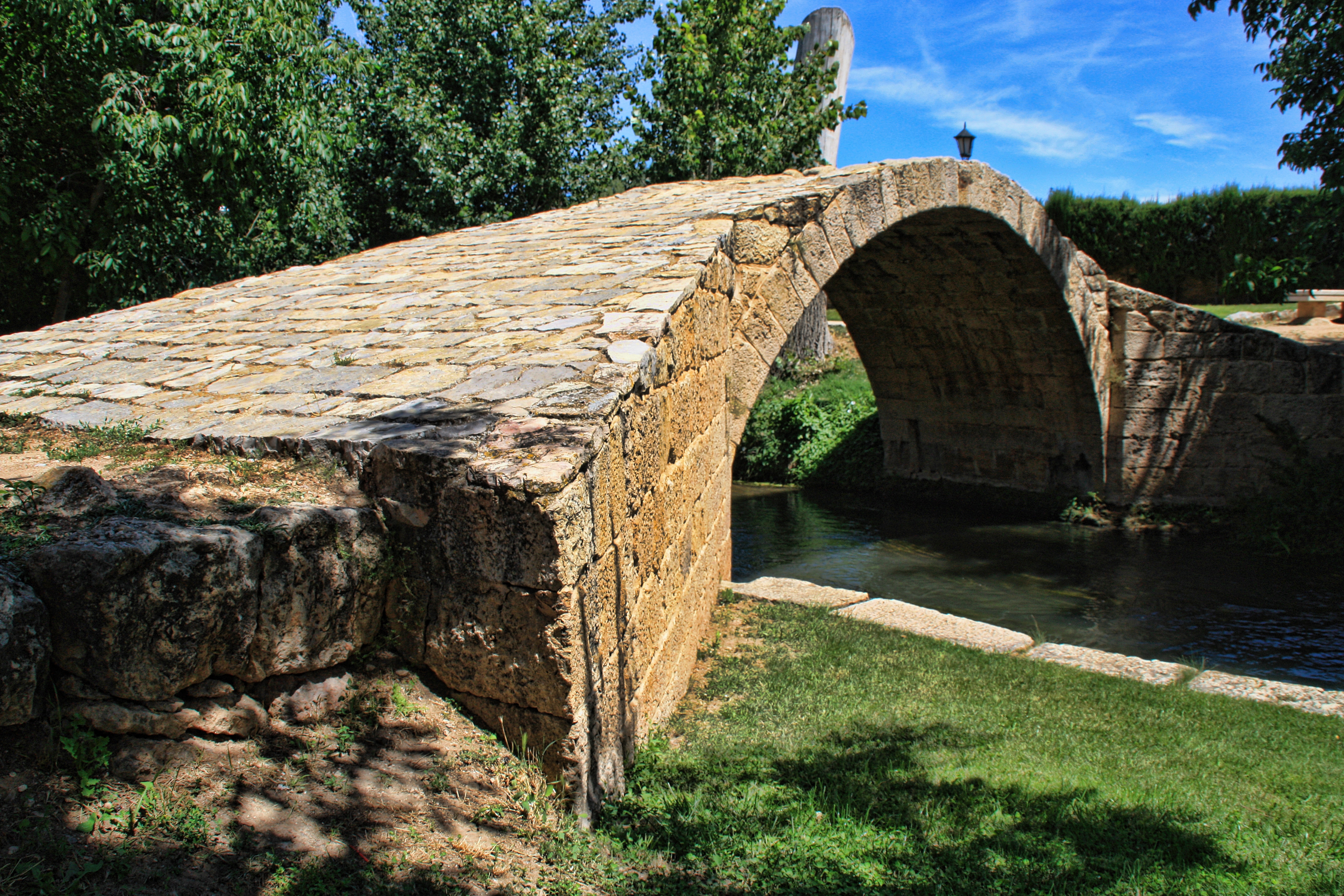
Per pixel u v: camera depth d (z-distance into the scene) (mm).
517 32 14305
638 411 3645
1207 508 12508
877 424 16609
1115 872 2975
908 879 2826
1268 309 17312
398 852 2359
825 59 14023
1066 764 3984
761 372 6969
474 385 3709
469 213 13555
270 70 8625
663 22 13625
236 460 3299
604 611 3084
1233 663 7371
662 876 2693
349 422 3459
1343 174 9102
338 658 2789
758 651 5477
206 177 8141
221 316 6176
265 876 2119
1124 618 8633
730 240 6438
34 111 8500
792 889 2695
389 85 14258
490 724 2900
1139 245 21281
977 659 5512
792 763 3746
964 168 9500
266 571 2525
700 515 5469
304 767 2539
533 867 2512
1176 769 4031
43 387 4660
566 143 14195
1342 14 8688
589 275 5539
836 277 12898
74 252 8273
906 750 3984
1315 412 11805
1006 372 13547
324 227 12211
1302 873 3045
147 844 2074
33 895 1815
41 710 2133
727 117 13328
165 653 2273
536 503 2641
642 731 3709
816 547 11547
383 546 2908
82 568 2145
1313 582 9883
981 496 14398
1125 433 13008
